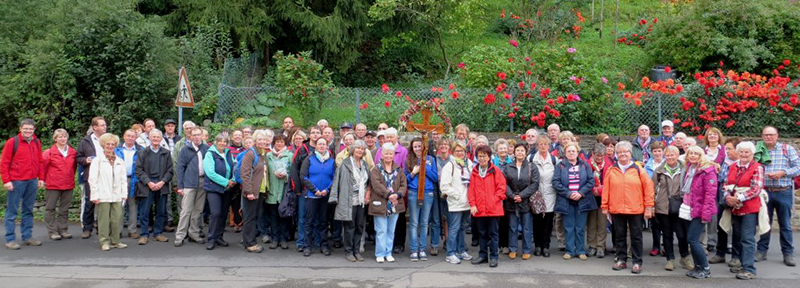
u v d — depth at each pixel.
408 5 16.58
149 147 9.34
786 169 8.19
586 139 11.78
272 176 9.02
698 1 15.32
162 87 13.46
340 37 15.74
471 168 8.26
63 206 9.48
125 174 8.98
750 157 7.57
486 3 20.47
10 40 14.27
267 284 7.19
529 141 9.45
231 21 15.03
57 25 14.05
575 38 18.80
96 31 13.21
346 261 8.32
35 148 9.08
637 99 11.41
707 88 11.78
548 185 8.51
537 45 16.53
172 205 10.91
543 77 12.61
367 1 16.75
